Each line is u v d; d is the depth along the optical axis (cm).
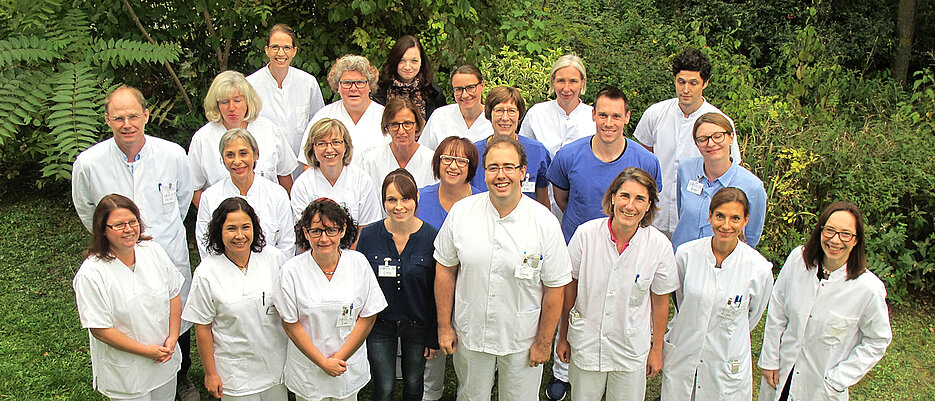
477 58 695
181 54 703
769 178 621
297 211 437
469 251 351
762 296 363
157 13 664
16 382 439
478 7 720
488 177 335
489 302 356
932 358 508
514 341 362
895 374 486
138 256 359
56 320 514
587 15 945
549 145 501
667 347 384
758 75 932
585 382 383
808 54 873
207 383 371
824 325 357
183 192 441
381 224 379
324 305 355
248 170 411
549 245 348
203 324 361
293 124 554
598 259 360
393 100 438
